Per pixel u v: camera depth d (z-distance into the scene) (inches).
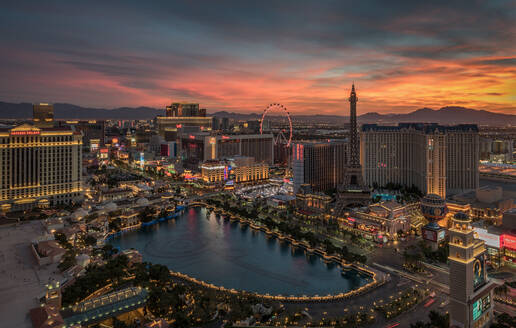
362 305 7140.8
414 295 7239.2
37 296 6924.2
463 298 5836.6
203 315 6432.1
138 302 6599.4
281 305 7007.9
